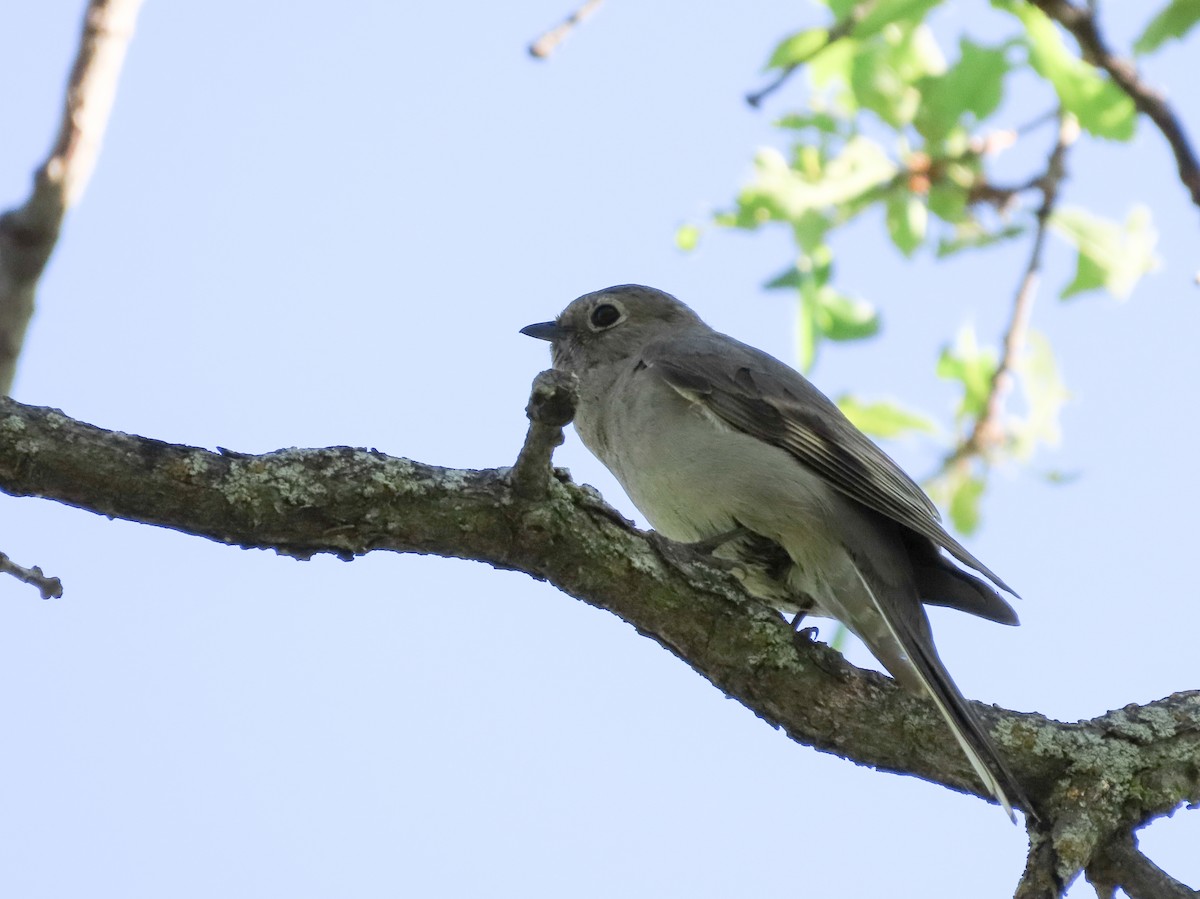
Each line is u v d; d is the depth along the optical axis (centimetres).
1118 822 947
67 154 1068
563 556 915
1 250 1056
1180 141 963
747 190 1230
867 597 1123
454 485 892
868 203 1229
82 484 839
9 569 782
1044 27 1141
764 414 1168
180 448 859
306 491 864
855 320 1261
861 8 991
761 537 1158
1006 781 949
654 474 1189
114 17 1086
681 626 950
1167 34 1025
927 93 1210
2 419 832
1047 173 1225
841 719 966
